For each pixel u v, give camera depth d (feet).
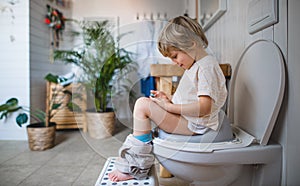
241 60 3.90
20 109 7.45
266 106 3.03
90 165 4.91
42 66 8.50
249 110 3.50
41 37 8.42
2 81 7.51
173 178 3.94
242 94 3.76
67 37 9.97
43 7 8.55
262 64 3.20
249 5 3.65
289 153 2.82
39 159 5.34
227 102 4.24
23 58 7.48
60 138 7.34
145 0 9.87
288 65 2.81
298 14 2.78
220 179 2.92
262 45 3.23
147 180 2.68
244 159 2.77
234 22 4.36
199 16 7.14
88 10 9.99
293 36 2.78
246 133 3.28
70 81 7.95
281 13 2.89
